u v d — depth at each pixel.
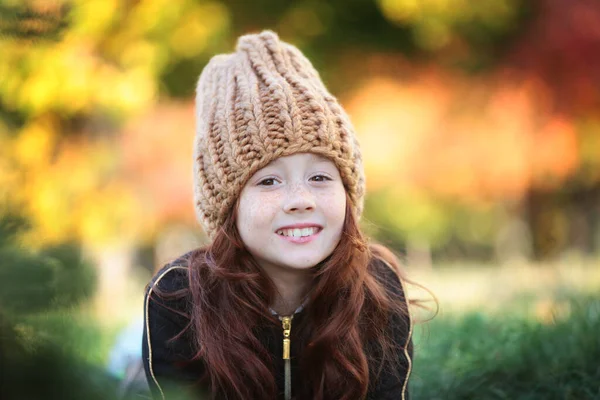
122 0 7.25
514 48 8.94
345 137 2.25
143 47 7.41
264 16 9.47
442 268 12.47
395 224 12.39
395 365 2.45
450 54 9.35
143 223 7.98
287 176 2.19
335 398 2.33
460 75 9.17
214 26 8.44
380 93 8.88
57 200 6.78
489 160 8.63
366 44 9.70
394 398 2.44
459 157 8.61
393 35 9.73
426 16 9.09
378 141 8.50
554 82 8.50
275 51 2.39
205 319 2.27
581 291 4.80
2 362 1.19
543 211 11.83
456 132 8.64
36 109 5.96
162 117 7.95
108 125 7.62
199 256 2.39
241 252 2.27
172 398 1.46
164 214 8.02
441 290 7.59
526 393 2.84
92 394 1.25
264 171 2.18
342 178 2.29
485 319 3.99
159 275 2.42
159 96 8.59
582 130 8.69
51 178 6.88
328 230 2.21
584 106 8.48
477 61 9.27
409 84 9.05
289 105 2.18
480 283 8.36
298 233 2.17
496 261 14.67
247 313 2.29
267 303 2.33
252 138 2.16
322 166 2.22
